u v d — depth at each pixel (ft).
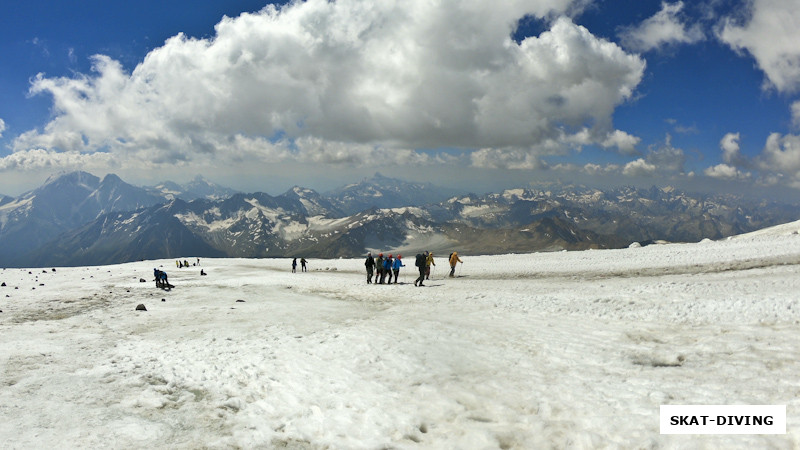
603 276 109.91
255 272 208.85
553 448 23.81
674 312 51.08
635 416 25.73
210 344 50.70
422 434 26.91
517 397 30.68
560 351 40.16
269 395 34.65
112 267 259.39
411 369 37.68
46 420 29.40
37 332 57.82
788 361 31.04
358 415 29.96
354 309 74.43
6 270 216.74
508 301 69.87
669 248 161.48
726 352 35.09
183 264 267.59
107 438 27.09
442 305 72.33
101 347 50.29
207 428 29.12
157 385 37.45
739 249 135.13
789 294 53.06
